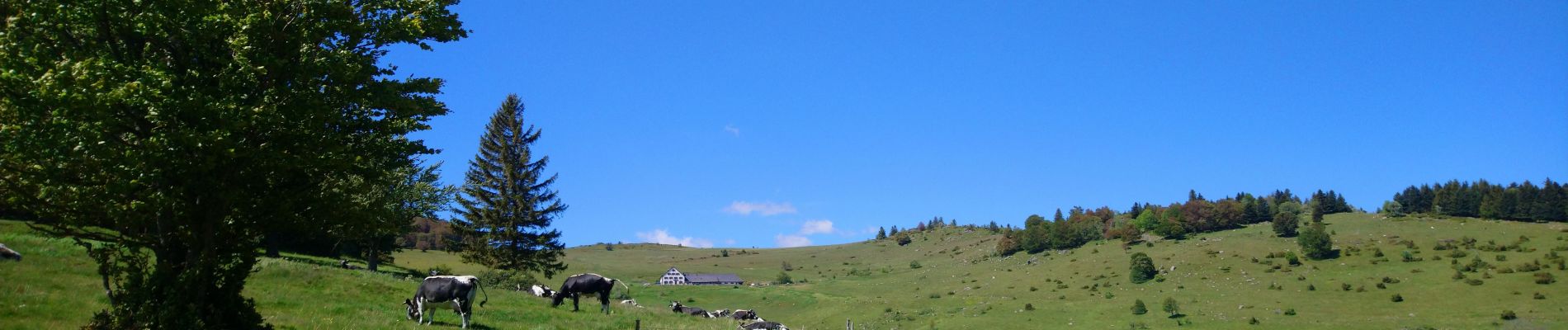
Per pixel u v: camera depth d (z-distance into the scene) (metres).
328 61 15.43
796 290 172.50
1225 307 113.88
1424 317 97.69
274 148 15.50
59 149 13.45
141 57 15.44
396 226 19.44
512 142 69.19
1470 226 173.25
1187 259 162.62
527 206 67.62
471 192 66.44
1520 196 177.25
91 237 15.35
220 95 15.14
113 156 13.70
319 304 24.36
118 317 14.86
